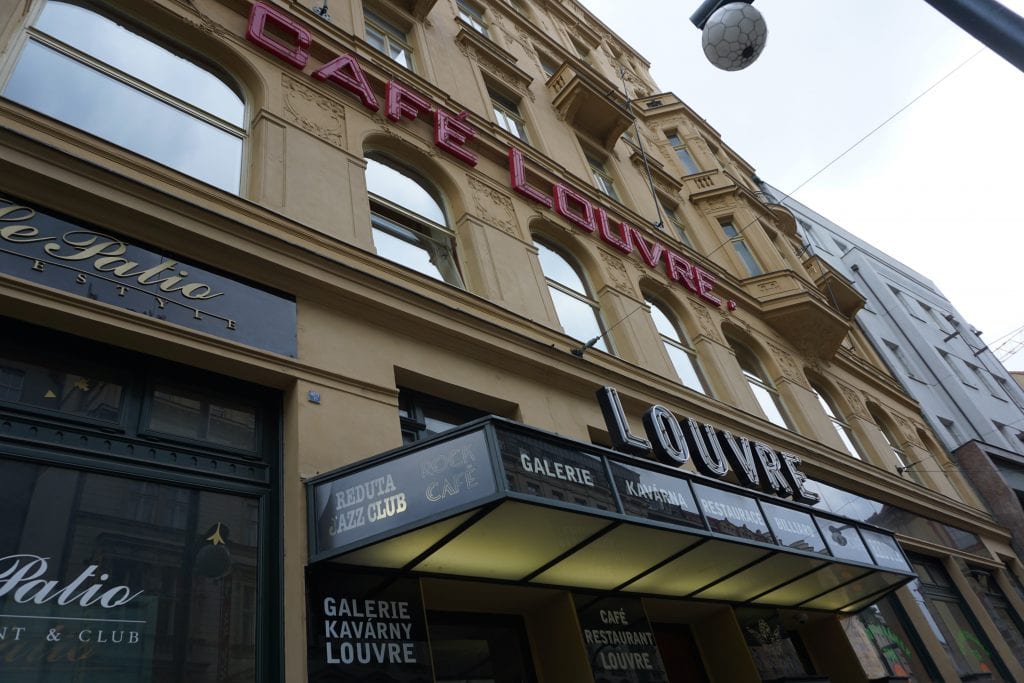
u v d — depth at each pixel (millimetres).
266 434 5703
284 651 4609
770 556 7449
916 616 12727
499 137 12234
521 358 8281
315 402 5859
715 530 6562
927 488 17766
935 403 26203
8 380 4520
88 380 4906
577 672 6352
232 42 8578
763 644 8992
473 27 15430
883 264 34906
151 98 7355
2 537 3941
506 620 6758
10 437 4273
